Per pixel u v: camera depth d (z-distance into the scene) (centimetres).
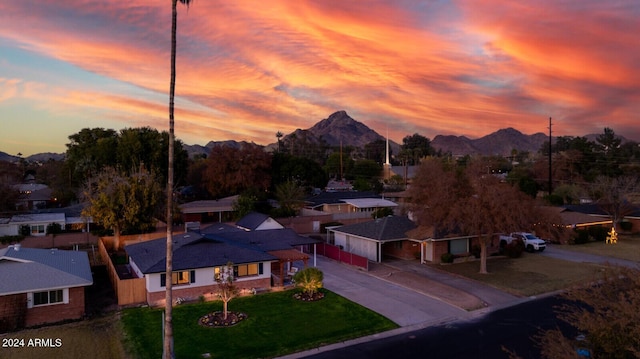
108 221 4009
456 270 3472
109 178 4500
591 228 4922
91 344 2062
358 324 2302
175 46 1864
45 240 4388
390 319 2386
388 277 3278
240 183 6938
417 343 2070
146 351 1966
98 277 3272
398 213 6278
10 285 2255
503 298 2784
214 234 3738
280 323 2308
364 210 6625
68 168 7388
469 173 3512
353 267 3619
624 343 1072
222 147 7219
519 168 10962
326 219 5916
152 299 2631
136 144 6525
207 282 2748
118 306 2598
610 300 1224
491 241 4000
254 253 2962
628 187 6406
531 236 4341
